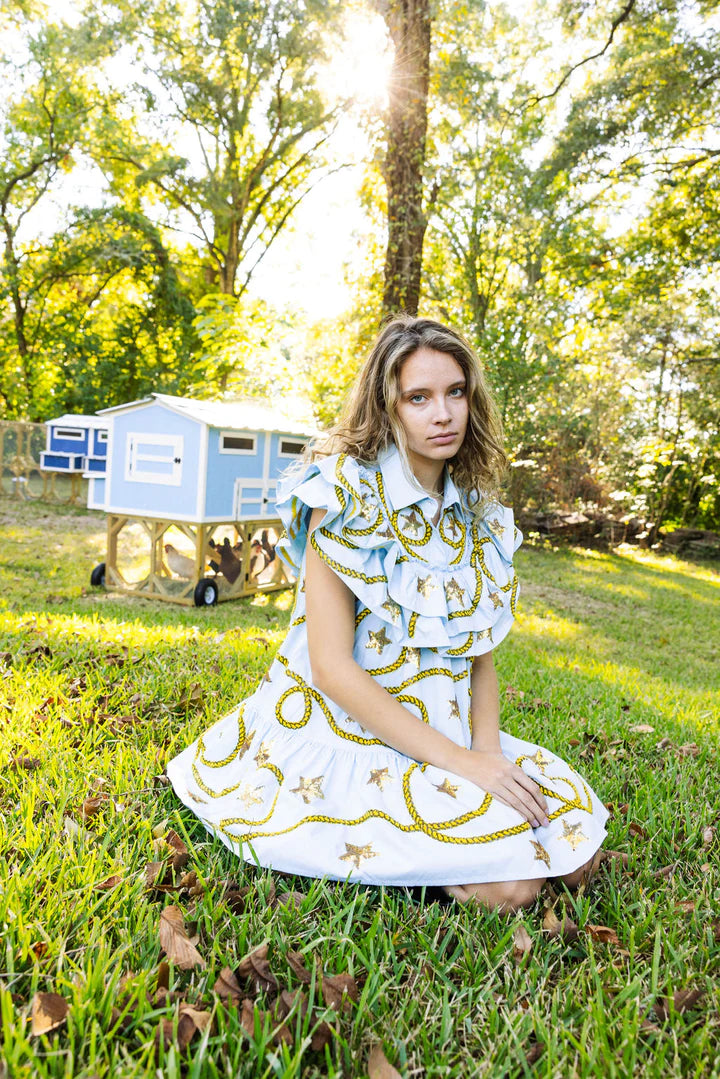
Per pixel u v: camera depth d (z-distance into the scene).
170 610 5.21
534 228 12.88
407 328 1.76
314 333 11.51
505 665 4.27
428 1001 1.27
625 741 2.89
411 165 7.33
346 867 1.52
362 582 1.64
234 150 18.00
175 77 16.73
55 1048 1.06
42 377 18.56
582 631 6.59
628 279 13.77
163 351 18.67
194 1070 1.03
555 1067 1.12
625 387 15.30
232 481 5.82
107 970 1.27
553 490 13.98
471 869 1.49
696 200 12.40
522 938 1.44
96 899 1.49
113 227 17.39
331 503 1.64
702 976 1.39
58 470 12.88
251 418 6.11
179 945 1.33
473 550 1.85
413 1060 1.13
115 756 2.18
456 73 9.61
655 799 2.28
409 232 7.36
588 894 1.70
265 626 4.80
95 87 17.28
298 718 1.72
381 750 1.65
